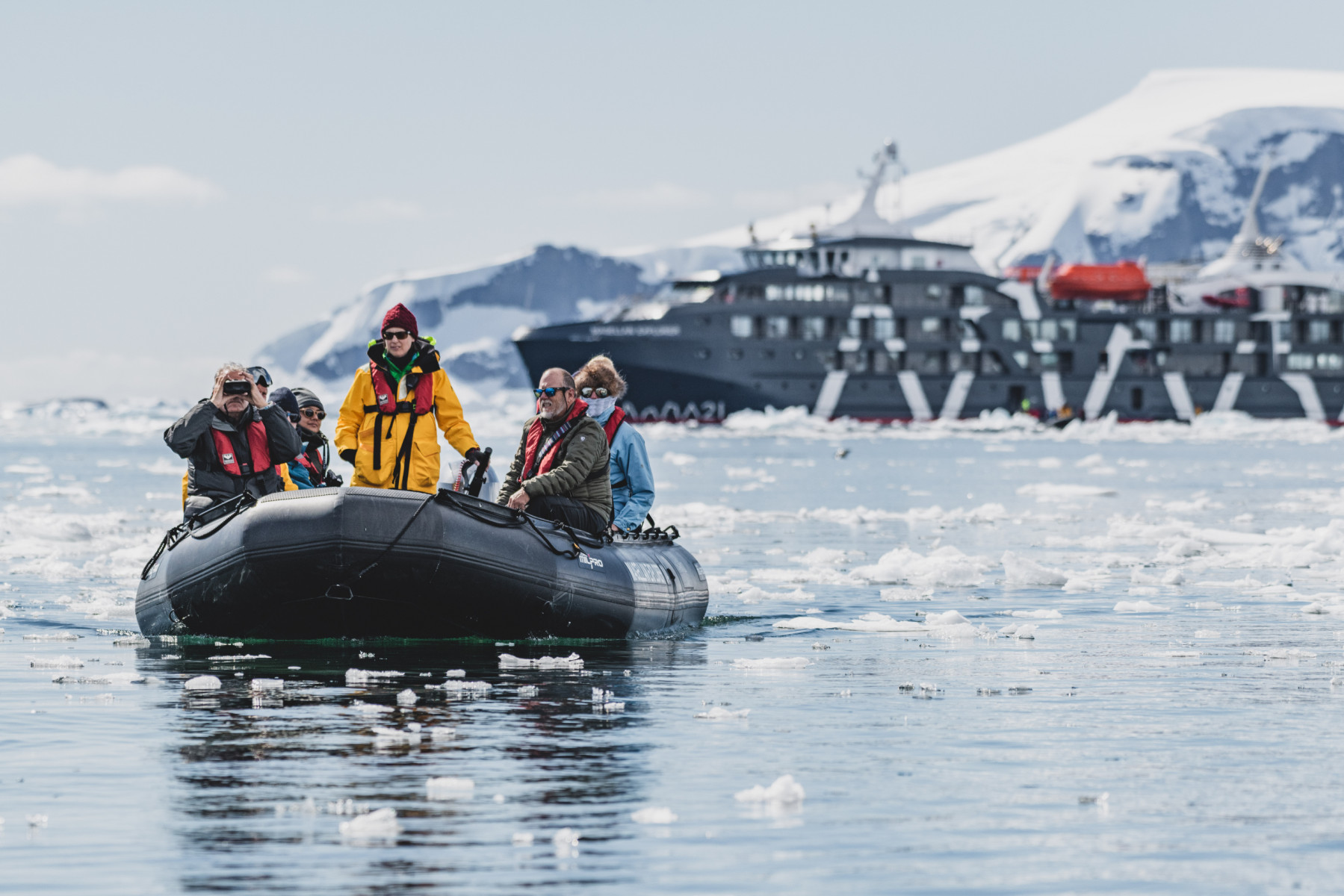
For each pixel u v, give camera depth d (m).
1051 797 20.30
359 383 34.31
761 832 18.42
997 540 73.56
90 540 66.19
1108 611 44.44
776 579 53.53
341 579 32.72
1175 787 20.92
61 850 17.42
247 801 19.59
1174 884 16.53
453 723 24.95
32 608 42.62
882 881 16.59
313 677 29.70
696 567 40.69
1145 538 74.44
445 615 33.53
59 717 25.06
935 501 108.88
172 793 19.98
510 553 33.56
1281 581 53.94
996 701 27.95
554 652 33.91
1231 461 189.88
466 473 37.84
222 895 15.91
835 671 31.70
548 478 35.25
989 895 16.17
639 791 20.38
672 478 143.00
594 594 35.00
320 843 17.75
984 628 38.66
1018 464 179.00
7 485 122.25
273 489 36.22
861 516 88.19
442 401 34.41
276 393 39.75
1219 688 29.75
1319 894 16.27
